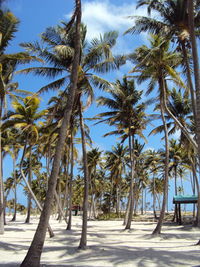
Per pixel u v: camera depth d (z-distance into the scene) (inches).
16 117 832.9
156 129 1010.7
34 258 321.4
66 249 493.4
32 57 649.6
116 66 557.3
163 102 738.2
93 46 553.0
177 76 689.6
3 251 469.7
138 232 829.8
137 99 928.9
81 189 2410.2
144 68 761.0
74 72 404.2
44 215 337.1
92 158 1756.9
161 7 582.9
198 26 593.0
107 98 903.7
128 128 999.6
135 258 405.7
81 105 617.0
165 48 714.2
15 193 1514.5
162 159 1529.3
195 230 884.0
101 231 874.1
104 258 411.5
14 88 752.3
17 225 1111.0
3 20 665.0
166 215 1793.8
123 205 2987.2
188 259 387.2
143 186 2253.9
